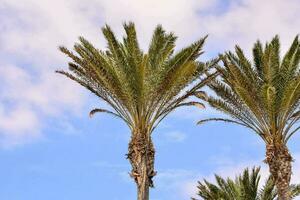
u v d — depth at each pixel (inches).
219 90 971.9
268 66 916.0
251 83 933.8
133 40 853.8
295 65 920.3
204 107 893.8
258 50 967.0
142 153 881.5
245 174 1293.1
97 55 852.0
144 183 872.3
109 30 854.5
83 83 900.6
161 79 858.1
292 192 1122.0
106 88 880.3
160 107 892.0
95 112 911.7
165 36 895.1
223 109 980.6
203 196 1321.4
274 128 947.3
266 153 957.8
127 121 903.1
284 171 940.0
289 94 896.9
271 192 1274.6
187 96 893.8
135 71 845.8
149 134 896.9
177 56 850.8
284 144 951.0
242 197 1285.7
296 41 938.7
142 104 880.3
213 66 912.3
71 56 869.2
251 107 945.5
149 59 869.8
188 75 861.2
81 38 855.7
